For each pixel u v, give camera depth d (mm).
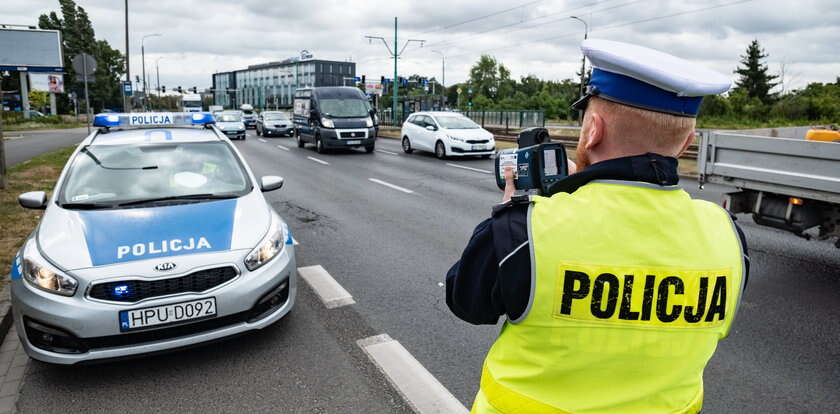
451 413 3055
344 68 105688
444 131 17516
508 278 1100
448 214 8586
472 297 1219
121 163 4695
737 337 4023
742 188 5531
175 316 3402
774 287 5094
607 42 1190
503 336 1209
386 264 5863
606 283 1064
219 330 3531
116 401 3186
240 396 3225
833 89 50750
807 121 45750
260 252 3760
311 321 4293
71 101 82438
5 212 7980
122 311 3303
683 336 1111
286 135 31703
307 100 20969
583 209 1102
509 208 1177
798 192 4973
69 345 3297
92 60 15508
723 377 3457
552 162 1354
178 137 5199
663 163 1118
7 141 25672
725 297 1152
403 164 16047
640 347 1091
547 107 75625
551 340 1095
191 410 3082
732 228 1223
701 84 1041
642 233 1087
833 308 4578
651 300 1081
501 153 1462
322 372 3496
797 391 3289
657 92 1087
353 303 4688
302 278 5359
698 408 1209
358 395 3234
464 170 14539
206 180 4617
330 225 7789
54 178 12070
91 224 3801
